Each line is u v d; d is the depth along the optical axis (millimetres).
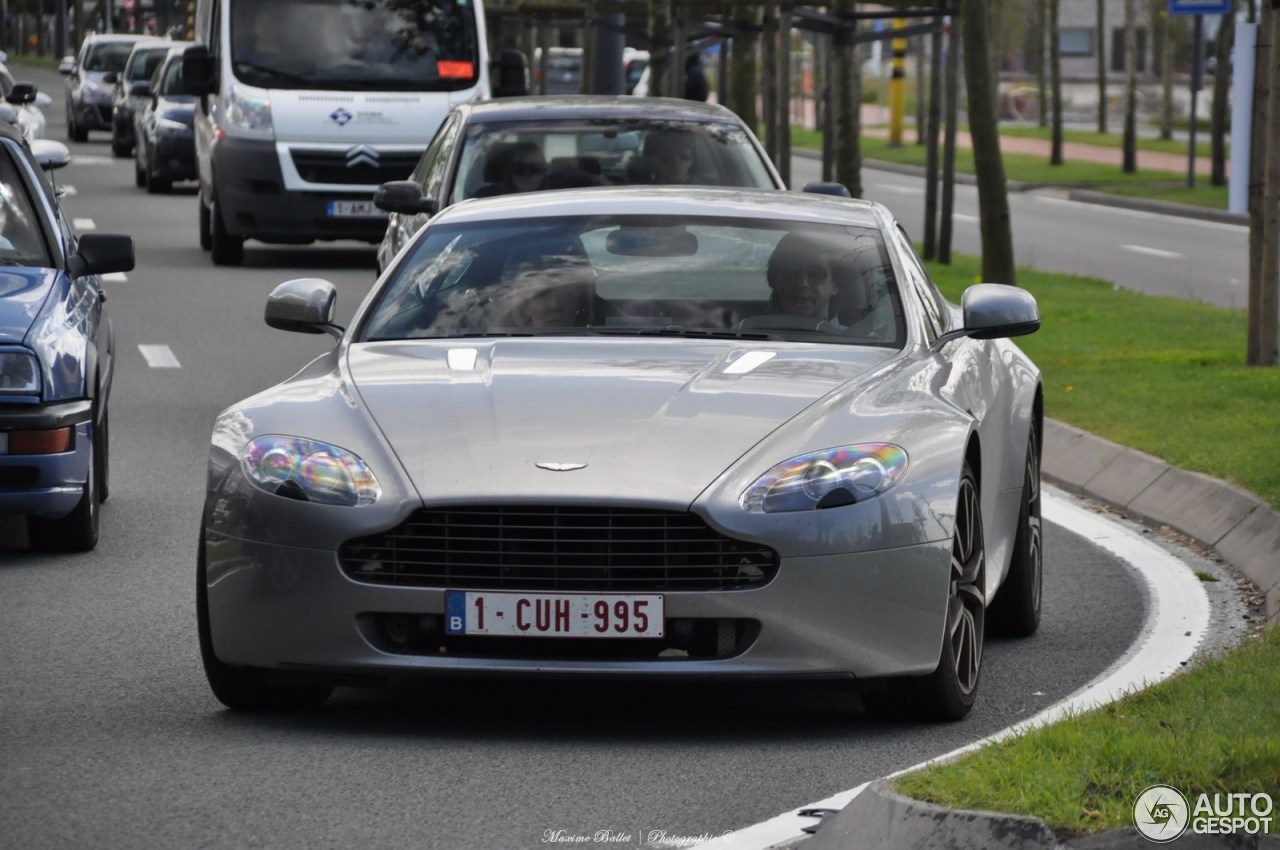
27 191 28422
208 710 18391
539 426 17469
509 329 20359
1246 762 13750
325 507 17000
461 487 16781
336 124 63781
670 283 20906
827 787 15781
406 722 17922
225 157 64125
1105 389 37312
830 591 16797
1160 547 26922
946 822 13016
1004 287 21078
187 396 40594
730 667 16781
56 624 22078
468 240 21891
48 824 14711
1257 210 39625
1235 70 39812
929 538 17188
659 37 71938
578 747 17031
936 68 68688
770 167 37031
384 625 17094
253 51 64562
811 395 18188
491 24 101688
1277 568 24375
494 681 19578
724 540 16719
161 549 26453
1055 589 24422
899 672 17141
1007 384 22000
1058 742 14695
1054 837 12617
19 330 25359
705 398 18016
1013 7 187000
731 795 15547
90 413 25797
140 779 15953
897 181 127000
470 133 36688
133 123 124562
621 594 16641
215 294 59062
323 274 64750
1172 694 16531
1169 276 70562
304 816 14930
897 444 17469
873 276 21109
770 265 21188
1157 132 182750
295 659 17156
